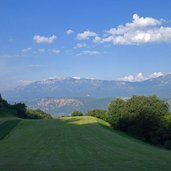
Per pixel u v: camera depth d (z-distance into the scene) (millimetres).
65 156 36656
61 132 75062
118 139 68000
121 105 132875
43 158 34500
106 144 54500
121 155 37625
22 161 31531
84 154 38750
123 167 27344
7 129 86125
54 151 42438
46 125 94750
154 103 129250
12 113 178875
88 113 178625
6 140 61844
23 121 106938
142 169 26422
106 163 29953
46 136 66812
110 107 134000
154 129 123062
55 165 28359
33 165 28312
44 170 25484
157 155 39000
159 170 26047
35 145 51156
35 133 73375
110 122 130250
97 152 41219
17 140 60562
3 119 116500
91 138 64562
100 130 84688
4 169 25812
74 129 82875
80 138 63719
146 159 33375
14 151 42906
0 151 43344
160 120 124562
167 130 117375
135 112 126062
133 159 33406
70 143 54531
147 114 124625
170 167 27641
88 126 92875
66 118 124062
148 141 120188
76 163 29938
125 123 126000
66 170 25641
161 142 117312
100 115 174000
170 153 45938
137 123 123312
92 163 29969
